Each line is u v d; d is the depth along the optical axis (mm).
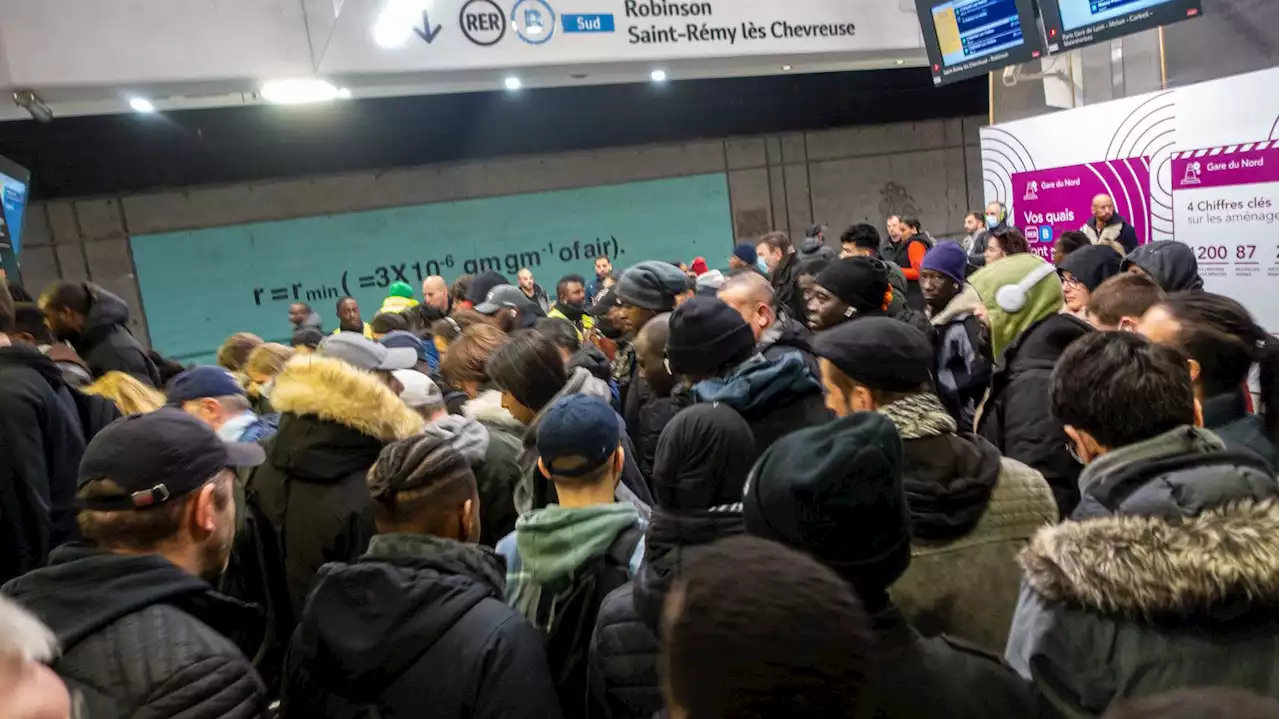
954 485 1331
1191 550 929
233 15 5121
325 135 9953
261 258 9922
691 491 1501
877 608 932
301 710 1378
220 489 1414
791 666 617
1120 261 2990
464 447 2148
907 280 6586
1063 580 1003
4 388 2266
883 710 699
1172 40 5637
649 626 1208
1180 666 927
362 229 10289
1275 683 895
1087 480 1216
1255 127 4371
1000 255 4406
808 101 11961
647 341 2768
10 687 797
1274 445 1520
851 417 1031
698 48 6426
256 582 2154
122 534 1291
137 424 1357
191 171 9562
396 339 3443
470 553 1438
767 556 703
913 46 7051
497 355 2375
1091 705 964
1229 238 4598
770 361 1864
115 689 1084
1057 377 1284
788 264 5109
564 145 11047
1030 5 5734
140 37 4930
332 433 1942
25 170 5332
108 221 9328
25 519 2248
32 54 4734
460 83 6168
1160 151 4988
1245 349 1547
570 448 1522
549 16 5980
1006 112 6793
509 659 1309
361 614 1311
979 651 998
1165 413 1170
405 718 1291
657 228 11531
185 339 9711
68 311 3336
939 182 12781
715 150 11680
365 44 5480
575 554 1462
